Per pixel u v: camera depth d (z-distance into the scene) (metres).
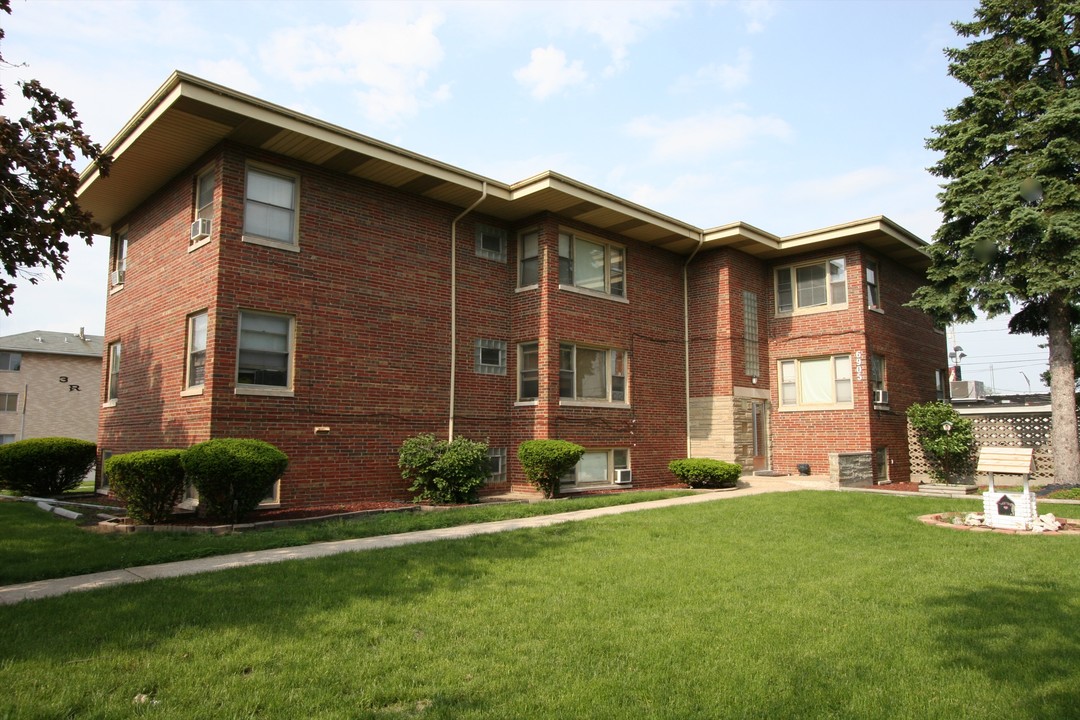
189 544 8.80
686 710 4.03
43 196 8.84
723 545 9.03
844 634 5.43
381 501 13.73
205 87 10.99
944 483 19.44
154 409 13.69
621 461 17.70
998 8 16.78
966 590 6.75
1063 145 15.47
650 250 19.19
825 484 17.62
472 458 13.85
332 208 13.64
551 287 16.17
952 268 17.20
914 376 21.72
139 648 4.91
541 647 5.08
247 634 5.24
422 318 14.92
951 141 17.30
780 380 20.52
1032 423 18.70
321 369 13.12
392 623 5.61
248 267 12.33
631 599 6.38
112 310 16.44
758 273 20.70
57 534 9.70
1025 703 4.19
